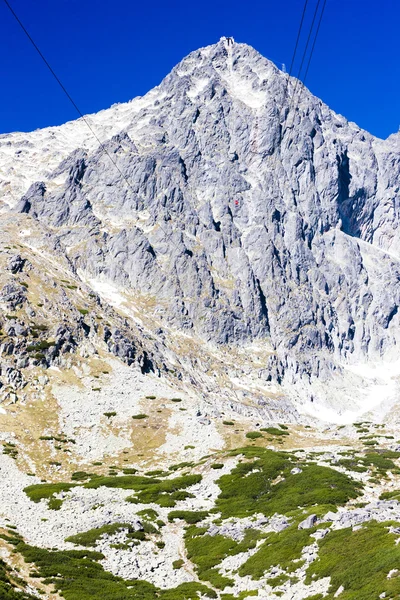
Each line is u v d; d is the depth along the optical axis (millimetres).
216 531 100062
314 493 105250
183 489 130000
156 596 78250
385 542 71750
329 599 63219
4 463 156875
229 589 77875
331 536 80438
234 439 175250
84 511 118312
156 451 174000
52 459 166125
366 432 173875
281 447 163875
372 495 104375
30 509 121000
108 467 163375
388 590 57250
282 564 78500
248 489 121250
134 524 104750
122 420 192375
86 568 86062
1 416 185250
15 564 83438
